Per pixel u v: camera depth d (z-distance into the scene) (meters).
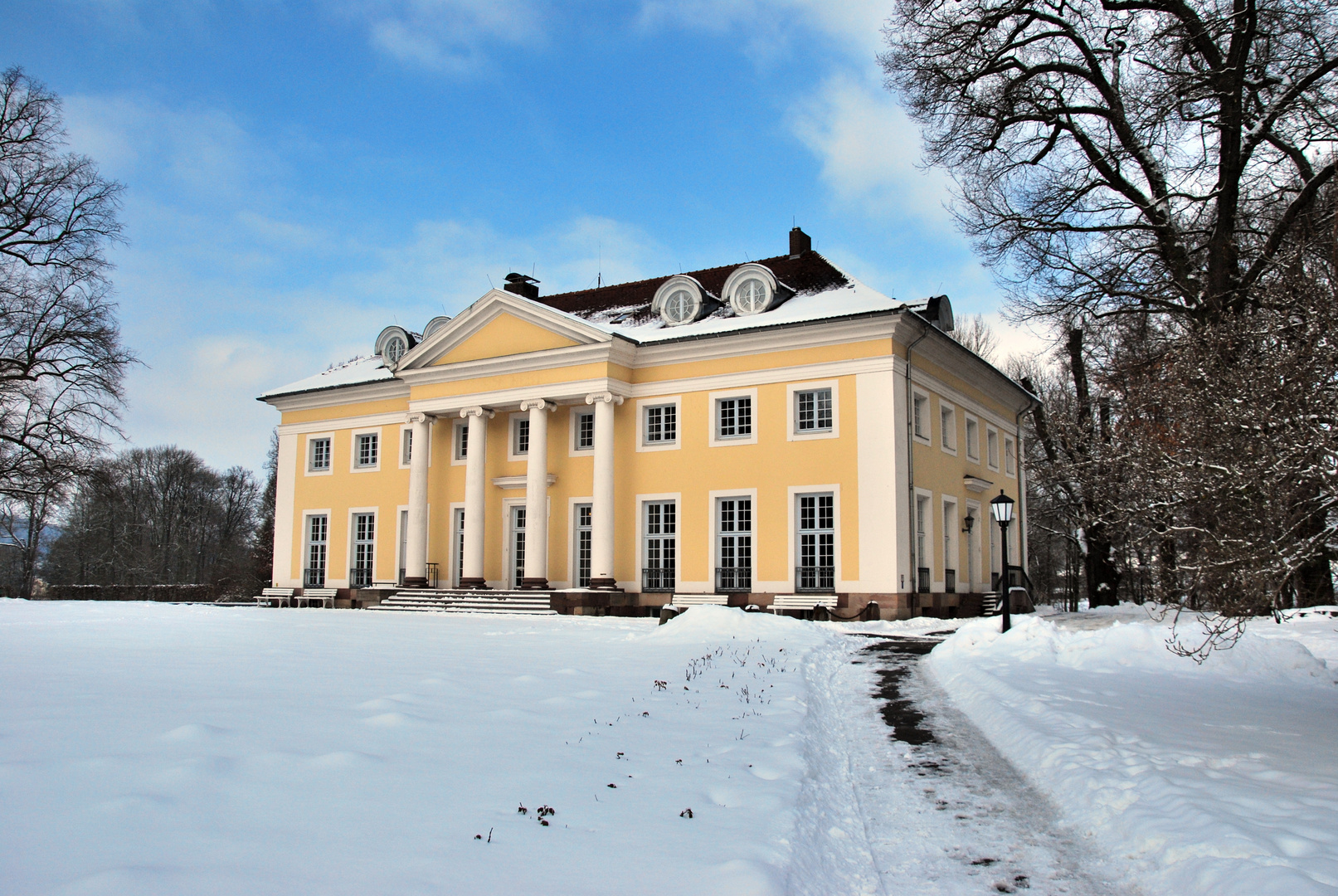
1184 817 6.43
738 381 31.33
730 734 9.35
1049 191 27.36
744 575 30.81
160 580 78.62
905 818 7.50
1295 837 5.79
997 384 37.78
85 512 73.19
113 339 39.28
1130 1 24.19
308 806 5.96
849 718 11.86
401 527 39.16
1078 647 16.12
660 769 7.66
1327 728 9.81
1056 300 27.58
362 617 29.48
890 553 28.27
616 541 32.97
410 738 8.30
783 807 6.58
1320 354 8.83
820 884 5.55
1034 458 44.28
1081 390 34.91
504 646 18.72
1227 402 9.24
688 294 33.84
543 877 4.93
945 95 27.88
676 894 4.75
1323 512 8.86
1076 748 8.78
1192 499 9.40
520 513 36.12
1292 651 14.48
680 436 32.22
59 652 15.38
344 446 41.47
